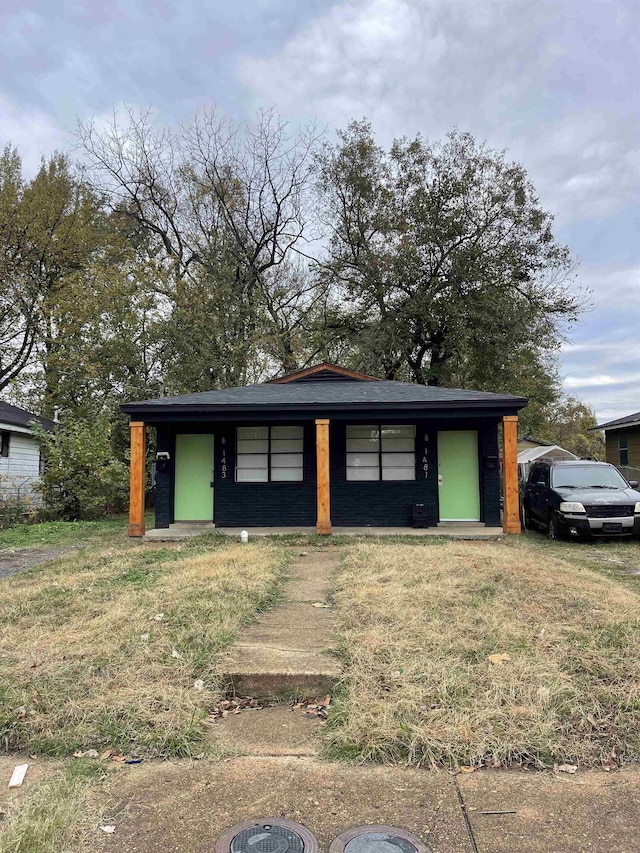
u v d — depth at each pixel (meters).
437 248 22.33
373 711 3.43
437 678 3.80
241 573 7.12
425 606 5.37
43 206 21.28
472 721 3.31
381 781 2.87
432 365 23.69
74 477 15.38
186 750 3.17
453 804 2.67
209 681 3.92
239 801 2.71
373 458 12.20
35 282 21.72
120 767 3.03
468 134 22.88
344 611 5.34
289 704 3.82
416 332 23.17
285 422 12.32
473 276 21.55
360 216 24.05
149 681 3.92
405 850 2.32
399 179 23.59
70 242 21.81
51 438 15.70
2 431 17.36
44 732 3.34
